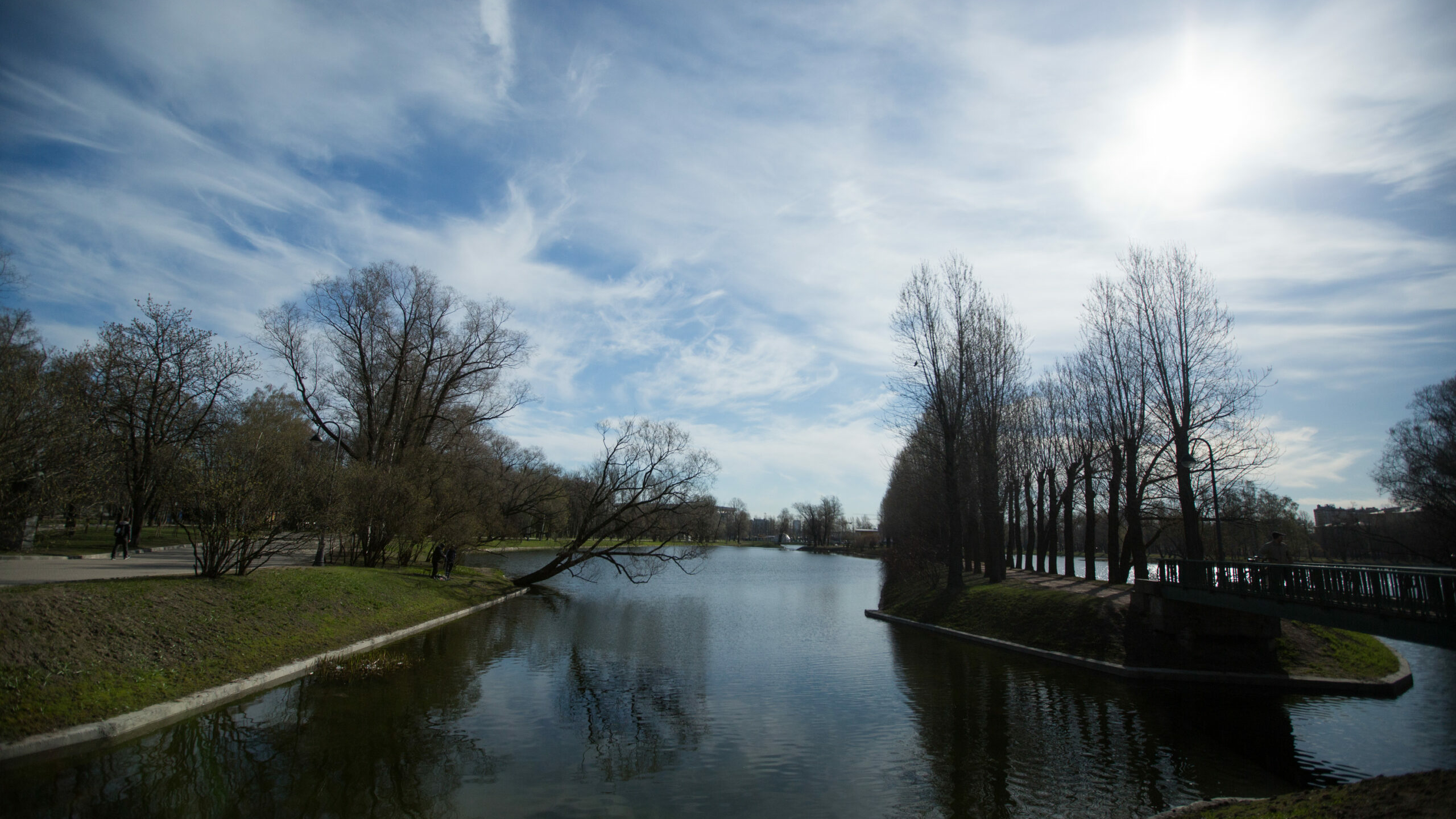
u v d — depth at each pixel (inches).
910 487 2149.4
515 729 586.2
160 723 513.3
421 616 1079.6
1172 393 1096.8
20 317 1152.2
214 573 762.8
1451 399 1642.5
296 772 460.8
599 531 1681.8
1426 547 1796.3
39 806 378.9
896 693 740.0
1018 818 428.5
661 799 448.1
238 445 892.0
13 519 841.5
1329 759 538.0
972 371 1494.8
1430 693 753.0
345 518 1177.4
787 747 558.3
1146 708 683.4
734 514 7317.9
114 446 1257.4
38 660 480.7
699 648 1011.9
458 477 1509.6
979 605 1215.6
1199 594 784.9
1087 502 1472.7
